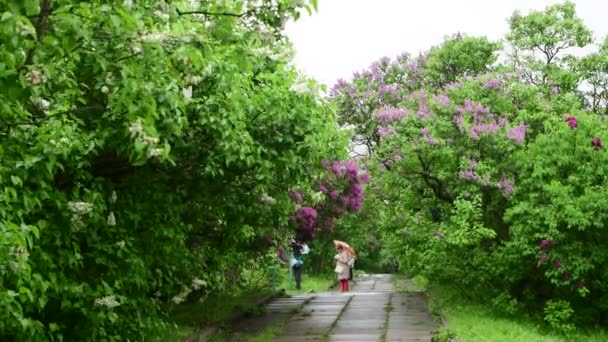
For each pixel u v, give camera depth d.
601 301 11.92
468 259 13.41
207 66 5.96
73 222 6.11
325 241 28.89
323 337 11.01
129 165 7.19
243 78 7.64
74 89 5.52
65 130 5.51
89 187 6.86
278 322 12.77
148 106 4.50
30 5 3.62
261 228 10.68
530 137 14.60
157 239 7.83
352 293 19.11
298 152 8.74
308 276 29.25
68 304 6.07
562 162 11.83
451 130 14.39
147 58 4.39
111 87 5.55
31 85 4.06
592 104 21.62
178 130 5.90
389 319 13.06
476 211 13.06
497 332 10.48
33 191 5.73
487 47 24.56
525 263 12.52
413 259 15.27
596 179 11.79
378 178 18.69
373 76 27.39
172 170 7.72
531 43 21.50
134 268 7.01
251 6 5.21
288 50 6.85
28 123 5.03
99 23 4.27
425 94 16.36
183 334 9.57
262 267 14.98
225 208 9.44
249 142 7.94
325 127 9.27
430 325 12.12
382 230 17.64
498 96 15.26
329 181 19.11
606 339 10.95
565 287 12.33
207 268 10.16
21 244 4.41
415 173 15.70
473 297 14.27
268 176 8.67
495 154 13.90
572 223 11.09
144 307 7.47
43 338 5.63
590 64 21.25
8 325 5.16
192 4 5.57
